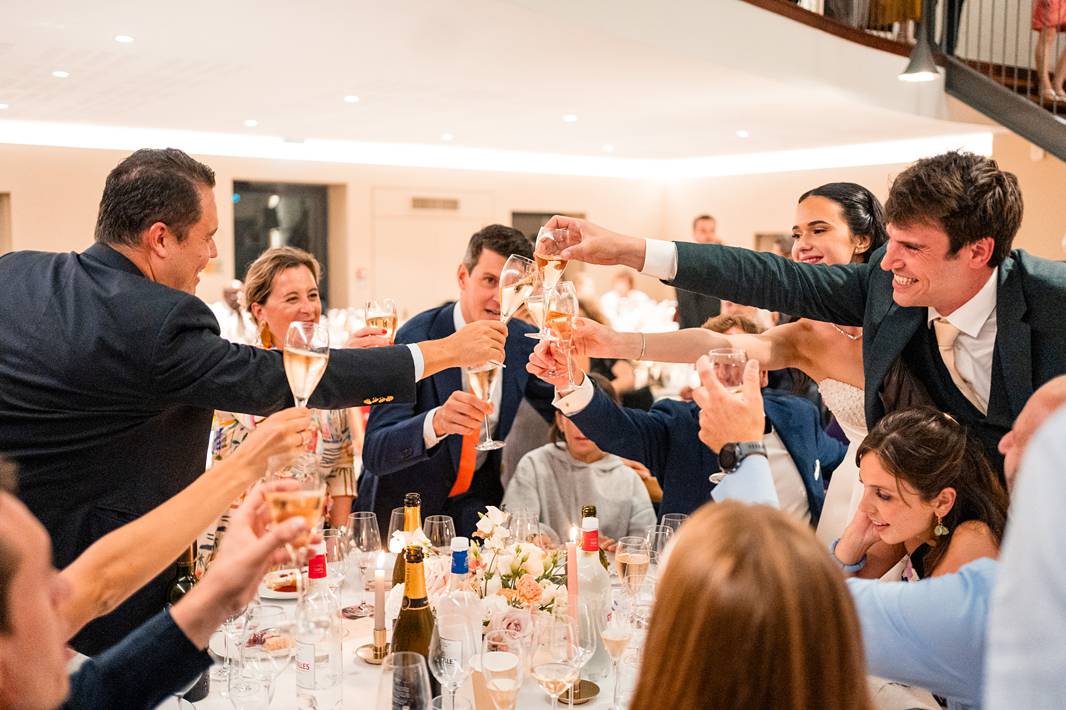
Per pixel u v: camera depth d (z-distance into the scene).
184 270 2.22
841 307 2.32
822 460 3.10
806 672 0.91
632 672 1.90
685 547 0.98
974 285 2.01
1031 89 7.21
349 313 8.03
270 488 1.33
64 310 2.06
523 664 1.82
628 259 2.28
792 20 6.16
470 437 3.07
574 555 2.04
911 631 1.49
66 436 2.06
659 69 6.18
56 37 5.52
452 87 7.07
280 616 2.16
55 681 0.98
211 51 5.88
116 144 9.73
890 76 6.79
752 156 12.23
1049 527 1.02
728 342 2.58
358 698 1.98
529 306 2.39
